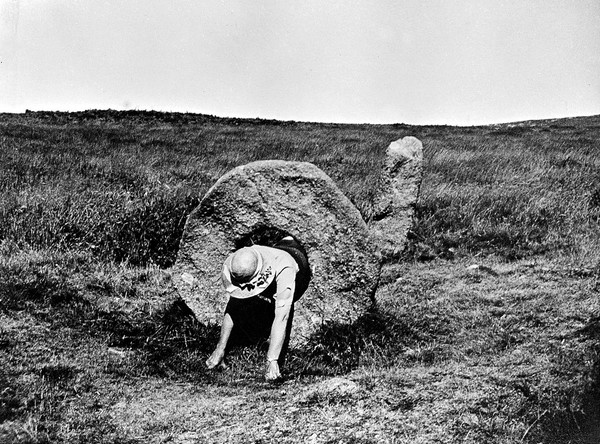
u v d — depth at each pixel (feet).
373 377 17.13
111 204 32.83
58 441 14.28
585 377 15.67
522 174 47.78
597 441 13.42
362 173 50.65
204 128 96.78
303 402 15.93
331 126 111.86
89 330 20.15
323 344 19.65
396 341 19.88
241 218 20.80
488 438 13.67
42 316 20.58
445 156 57.82
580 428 13.88
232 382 17.75
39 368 17.24
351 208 20.31
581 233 31.30
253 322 20.04
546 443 13.42
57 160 51.39
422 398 15.61
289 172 20.29
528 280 25.16
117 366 18.16
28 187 37.11
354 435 14.21
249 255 17.94
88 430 14.79
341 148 68.90
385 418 14.83
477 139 80.84
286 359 19.16
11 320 19.92
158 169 49.57
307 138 81.35
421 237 30.99
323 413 15.26
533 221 32.86
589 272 25.17
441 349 19.27
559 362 16.93
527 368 16.94
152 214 30.60
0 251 26.53
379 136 86.63
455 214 33.76
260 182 20.44
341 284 20.59
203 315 21.09
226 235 21.06
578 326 19.83
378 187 29.58
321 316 20.57
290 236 22.31
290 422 14.97
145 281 25.75
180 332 20.42
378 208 29.37
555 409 14.44
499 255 29.19
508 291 24.02
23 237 27.86
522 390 15.47
